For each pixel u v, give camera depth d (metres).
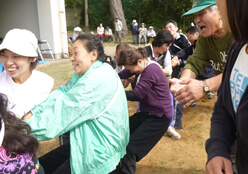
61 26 9.62
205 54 2.55
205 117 4.56
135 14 26.86
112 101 1.70
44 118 1.53
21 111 1.90
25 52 1.76
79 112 1.56
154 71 2.40
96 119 1.65
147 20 26.19
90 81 1.59
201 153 3.38
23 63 1.83
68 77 7.29
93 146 1.65
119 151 1.82
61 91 2.05
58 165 1.98
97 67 1.75
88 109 1.59
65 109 1.55
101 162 1.65
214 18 2.10
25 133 1.13
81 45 1.79
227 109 1.24
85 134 1.64
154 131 2.42
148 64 2.46
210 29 2.17
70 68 8.34
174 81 1.77
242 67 1.06
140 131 2.37
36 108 1.77
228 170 1.05
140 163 3.16
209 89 1.61
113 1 23.72
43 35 9.45
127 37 22.31
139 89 2.38
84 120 1.61
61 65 8.70
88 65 1.84
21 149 1.04
